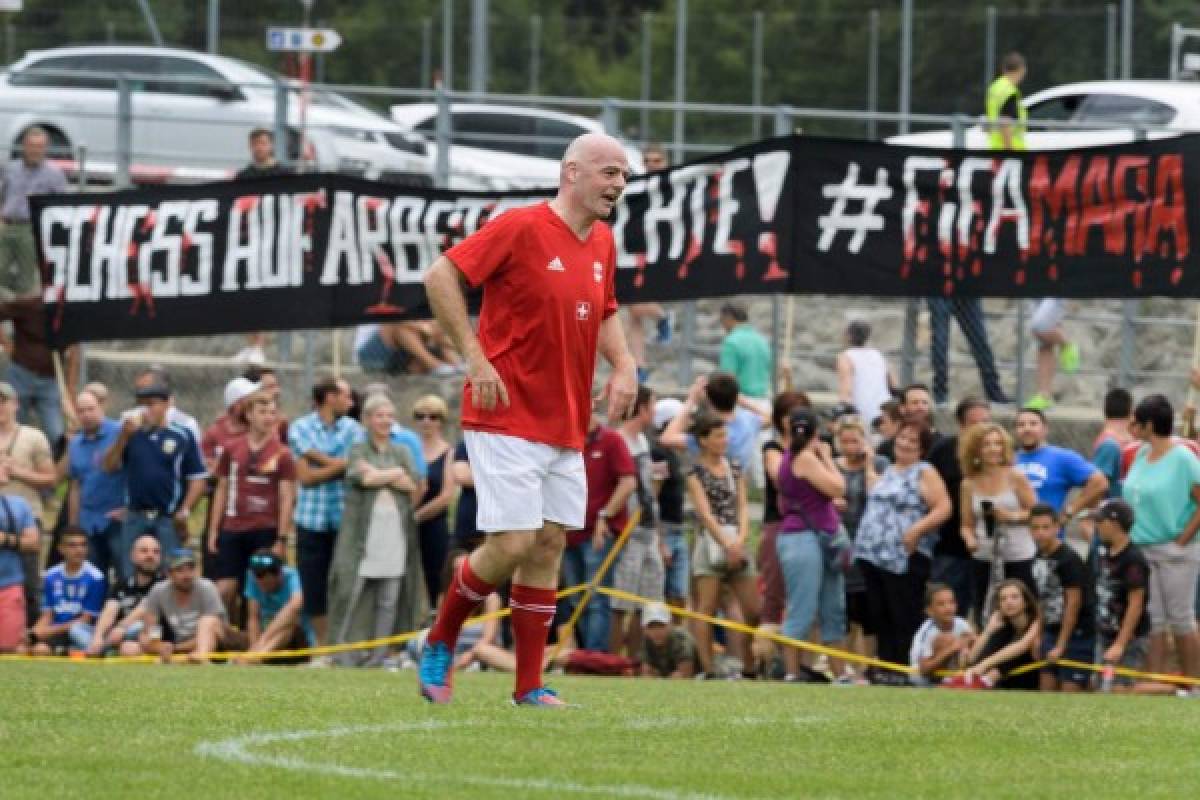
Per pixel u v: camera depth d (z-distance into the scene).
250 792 16.09
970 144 56.97
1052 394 54.56
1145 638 37.50
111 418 56.88
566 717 22.12
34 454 45.25
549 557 23.05
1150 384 57.47
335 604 41.34
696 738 20.45
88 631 41.75
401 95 53.47
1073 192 44.81
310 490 42.19
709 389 43.41
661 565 40.66
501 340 22.14
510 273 22.05
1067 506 42.88
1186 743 21.31
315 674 32.84
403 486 41.47
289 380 56.03
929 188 45.22
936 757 19.33
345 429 42.34
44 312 48.19
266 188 47.72
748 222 45.47
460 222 47.28
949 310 51.81
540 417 22.17
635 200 45.72
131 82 54.38
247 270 47.78
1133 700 30.31
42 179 54.44
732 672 40.72
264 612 43.09
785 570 39.03
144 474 44.22
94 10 107.31
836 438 42.44
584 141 22.16
